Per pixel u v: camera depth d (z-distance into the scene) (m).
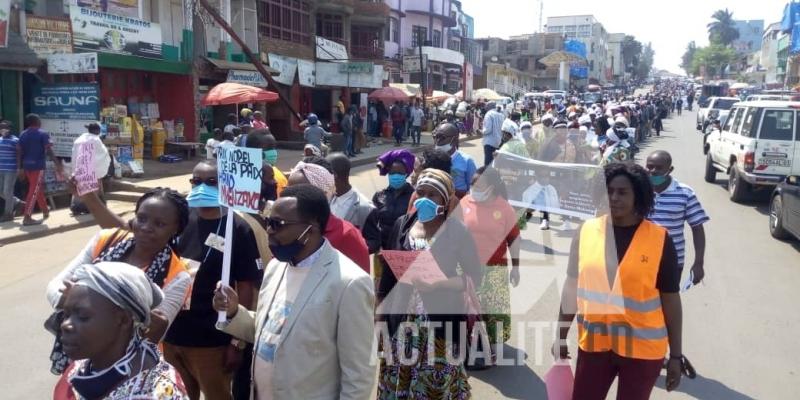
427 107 31.38
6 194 9.85
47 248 8.69
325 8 28.70
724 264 8.14
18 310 6.16
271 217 2.55
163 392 1.91
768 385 4.75
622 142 10.62
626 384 2.79
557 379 2.51
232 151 2.77
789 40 49.31
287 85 23.62
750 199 13.00
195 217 3.27
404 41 41.59
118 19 14.81
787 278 7.54
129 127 13.84
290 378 2.52
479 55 57.22
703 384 4.74
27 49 12.00
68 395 2.14
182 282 2.83
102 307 1.88
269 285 2.72
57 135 11.84
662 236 2.79
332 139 19.95
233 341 3.09
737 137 12.74
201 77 18.62
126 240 2.91
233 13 20.89
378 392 3.00
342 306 2.53
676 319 2.86
